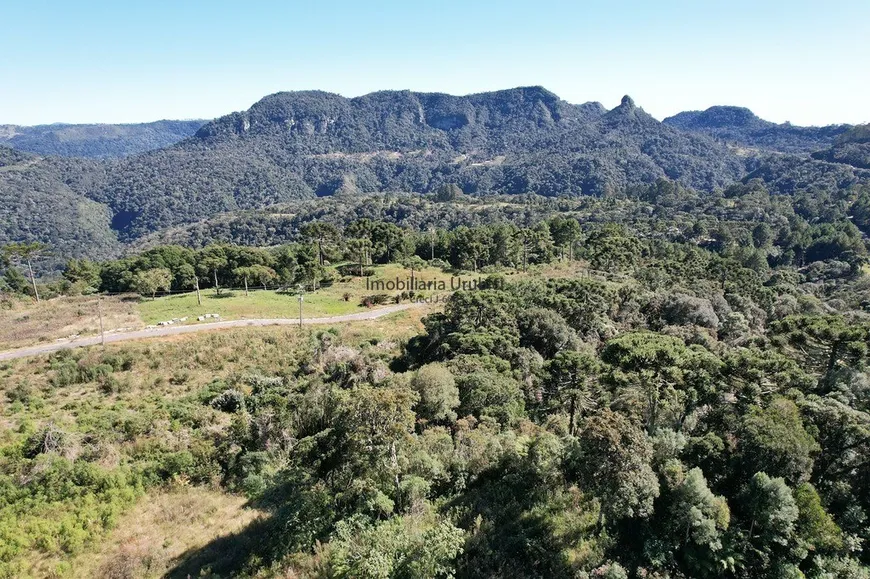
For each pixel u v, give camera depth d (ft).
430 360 164.45
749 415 80.02
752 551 61.26
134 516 86.38
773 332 137.59
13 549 73.87
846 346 115.03
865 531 65.82
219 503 89.71
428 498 73.92
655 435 80.53
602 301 190.80
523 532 65.31
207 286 312.71
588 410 102.22
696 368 98.99
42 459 100.42
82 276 325.62
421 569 52.75
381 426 72.54
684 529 62.69
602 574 58.70
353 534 62.03
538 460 75.61
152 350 179.42
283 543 66.90
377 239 368.89
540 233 370.12
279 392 145.38
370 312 240.12
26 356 170.60
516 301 190.90
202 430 121.90
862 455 75.51
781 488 62.44
